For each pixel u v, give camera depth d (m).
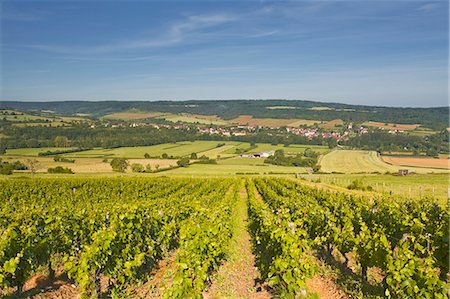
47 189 32.25
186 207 16.58
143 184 36.59
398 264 7.29
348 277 9.70
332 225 11.55
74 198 27.81
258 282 9.79
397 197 24.75
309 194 25.05
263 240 11.30
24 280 8.49
